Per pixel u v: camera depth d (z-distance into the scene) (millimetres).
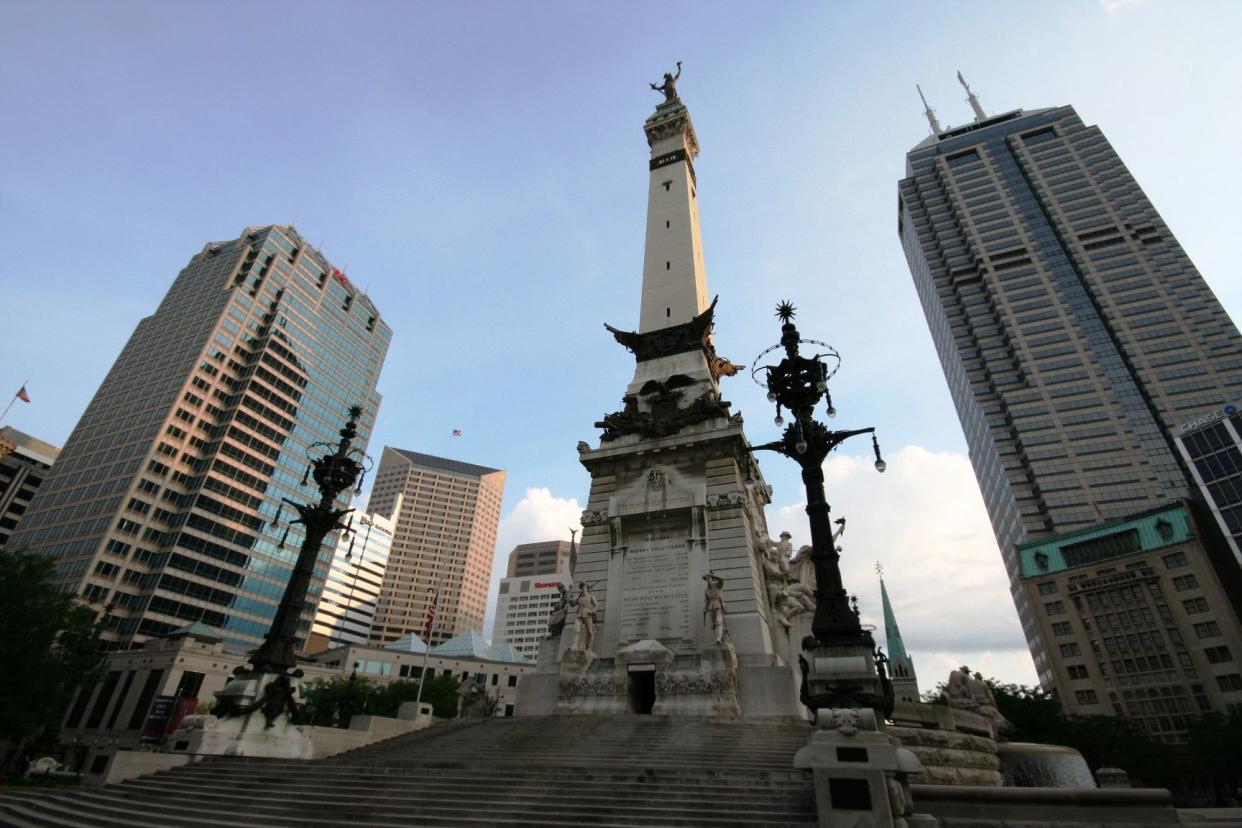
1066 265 143625
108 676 79812
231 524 112500
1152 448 115000
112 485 105125
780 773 16344
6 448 91125
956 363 150000
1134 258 137750
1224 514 82375
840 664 14734
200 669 76875
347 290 155625
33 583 42625
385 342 165625
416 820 14719
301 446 130625
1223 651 82000
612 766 18766
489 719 29609
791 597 33094
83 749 73750
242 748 22578
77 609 49625
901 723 24125
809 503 16812
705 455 36750
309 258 145500
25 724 42781
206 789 18703
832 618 15383
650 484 36562
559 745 22844
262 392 124125
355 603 192500
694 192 60438
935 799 14516
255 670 24156
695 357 42969
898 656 121938
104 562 96938
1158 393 120125
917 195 174625
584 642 31891
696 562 33188
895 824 13016
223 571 109125
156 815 16375
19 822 16125
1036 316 138250
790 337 18812
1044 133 166375
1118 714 81625
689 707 27984
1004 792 14281
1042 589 100375
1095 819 13758
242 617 109938
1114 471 114812
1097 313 134875
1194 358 121375
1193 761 65812
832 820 13078
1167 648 86312
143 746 69000
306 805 16281
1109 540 96312
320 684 74750
